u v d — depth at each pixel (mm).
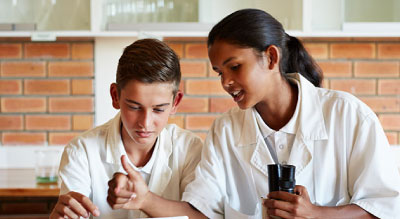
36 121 2555
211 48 1165
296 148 1242
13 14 2379
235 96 1188
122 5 2377
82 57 2543
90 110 2561
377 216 1138
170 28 2342
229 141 1322
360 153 1210
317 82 1363
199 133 2594
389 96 2605
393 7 2357
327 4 2422
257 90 1171
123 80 1141
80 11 2402
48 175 2102
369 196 1179
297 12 2416
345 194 1238
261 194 1275
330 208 1105
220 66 1157
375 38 2521
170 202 1191
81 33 2326
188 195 1243
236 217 1268
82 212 1094
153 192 1289
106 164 1307
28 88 2549
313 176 1244
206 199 1245
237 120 1336
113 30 2348
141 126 1146
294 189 1065
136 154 1313
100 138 1317
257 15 1176
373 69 2596
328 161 1236
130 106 1150
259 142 1271
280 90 1247
